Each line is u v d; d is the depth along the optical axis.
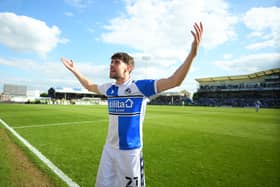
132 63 2.38
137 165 2.13
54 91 69.44
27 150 5.25
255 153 5.46
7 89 65.38
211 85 65.50
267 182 3.55
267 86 53.28
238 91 59.50
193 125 11.53
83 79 2.87
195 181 3.56
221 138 7.60
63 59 2.91
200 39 1.81
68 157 4.77
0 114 16.42
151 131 9.12
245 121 14.27
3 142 6.12
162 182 3.51
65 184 3.32
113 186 2.20
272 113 24.28
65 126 10.10
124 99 2.17
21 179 3.46
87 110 24.33
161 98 75.69
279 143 6.79
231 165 4.45
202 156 5.13
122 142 2.14
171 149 5.82
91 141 6.60
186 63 1.84
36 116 15.12
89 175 3.70
